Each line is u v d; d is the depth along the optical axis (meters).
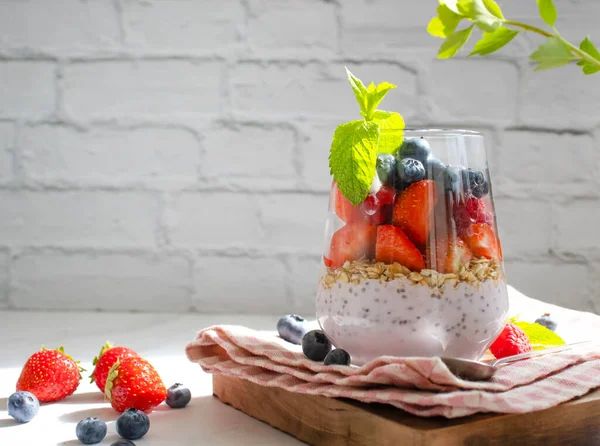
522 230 0.97
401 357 0.51
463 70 0.96
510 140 0.97
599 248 0.97
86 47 0.97
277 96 0.97
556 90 0.96
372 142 0.53
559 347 0.59
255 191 0.97
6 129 0.98
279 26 0.96
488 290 0.54
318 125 0.97
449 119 0.97
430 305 0.53
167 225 0.98
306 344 0.58
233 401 0.62
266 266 0.98
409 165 0.53
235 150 0.97
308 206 0.97
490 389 0.51
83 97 0.97
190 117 0.97
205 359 0.62
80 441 0.56
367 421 0.51
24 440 0.56
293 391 0.55
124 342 0.81
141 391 0.59
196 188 0.97
